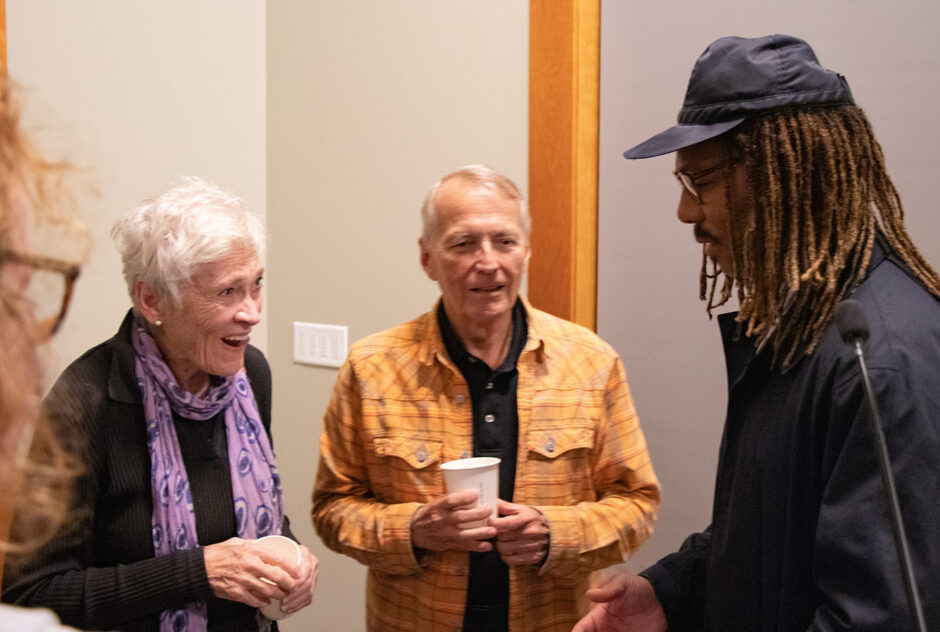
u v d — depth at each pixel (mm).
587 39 2127
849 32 1761
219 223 1403
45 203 510
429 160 2443
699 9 1961
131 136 2410
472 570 1493
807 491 1020
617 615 1339
